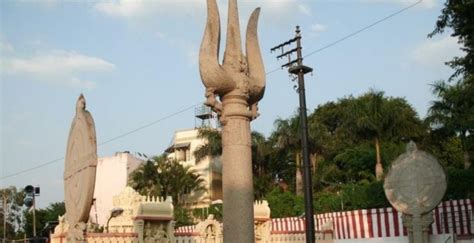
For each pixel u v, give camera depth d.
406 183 22.73
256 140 60.78
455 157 54.91
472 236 22.88
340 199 39.72
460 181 31.88
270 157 61.03
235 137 11.67
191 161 78.12
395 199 22.92
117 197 31.16
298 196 47.69
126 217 29.97
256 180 58.66
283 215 45.25
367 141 56.66
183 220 55.66
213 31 11.77
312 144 54.62
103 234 21.44
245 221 11.41
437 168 22.12
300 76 21.69
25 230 71.56
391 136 54.91
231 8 12.21
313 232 20.27
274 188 55.09
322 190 53.66
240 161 11.60
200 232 23.75
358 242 27.22
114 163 73.25
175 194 67.88
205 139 67.94
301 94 21.52
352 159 53.84
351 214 28.83
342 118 64.06
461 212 25.36
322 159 55.66
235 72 11.77
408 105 59.97
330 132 66.25
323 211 40.28
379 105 55.03
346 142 58.16
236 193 11.48
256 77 12.20
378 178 48.41
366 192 37.50
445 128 43.00
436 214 26.17
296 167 55.31
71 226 13.30
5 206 76.00
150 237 22.58
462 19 21.36
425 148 54.84
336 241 27.81
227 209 11.51
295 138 54.72
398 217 27.09
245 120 11.85
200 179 70.50
